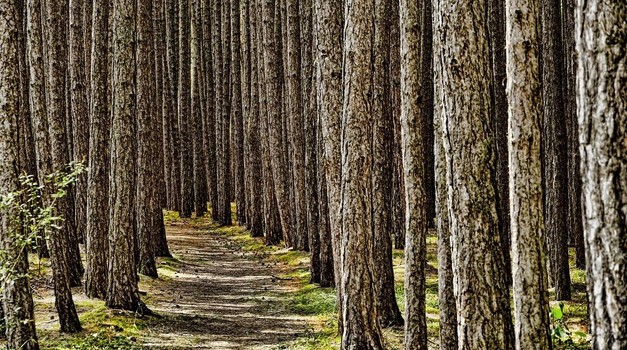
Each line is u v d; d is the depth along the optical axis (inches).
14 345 327.6
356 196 354.3
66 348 384.8
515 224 241.1
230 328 491.5
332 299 580.1
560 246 579.5
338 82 387.5
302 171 874.8
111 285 494.3
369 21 350.3
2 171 323.9
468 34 225.3
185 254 914.7
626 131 120.3
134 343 418.3
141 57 676.7
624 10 122.0
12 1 328.8
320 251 655.1
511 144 244.2
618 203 119.6
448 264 293.6
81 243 783.7
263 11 909.8
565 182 594.9
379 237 480.7
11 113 325.7
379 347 353.1
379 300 480.7
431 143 960.9
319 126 643.5
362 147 352.8
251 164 1087.6
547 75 617.0
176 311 536.4
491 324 220.1
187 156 1413.6
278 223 1002.7
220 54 1350.9
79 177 657.0
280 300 608.7
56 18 505.0
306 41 778.2
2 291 325.1
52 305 498.0
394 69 655.1
